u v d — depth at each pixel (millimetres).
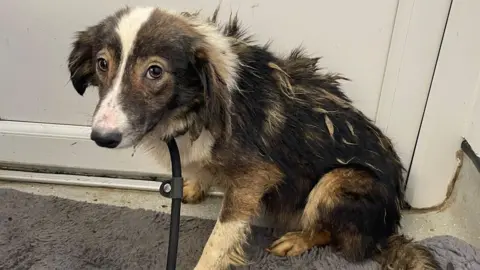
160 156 620
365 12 685
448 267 644
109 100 478
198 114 543
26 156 794
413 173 773
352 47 708
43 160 798
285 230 720
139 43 489
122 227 710
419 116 737
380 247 658
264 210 688
